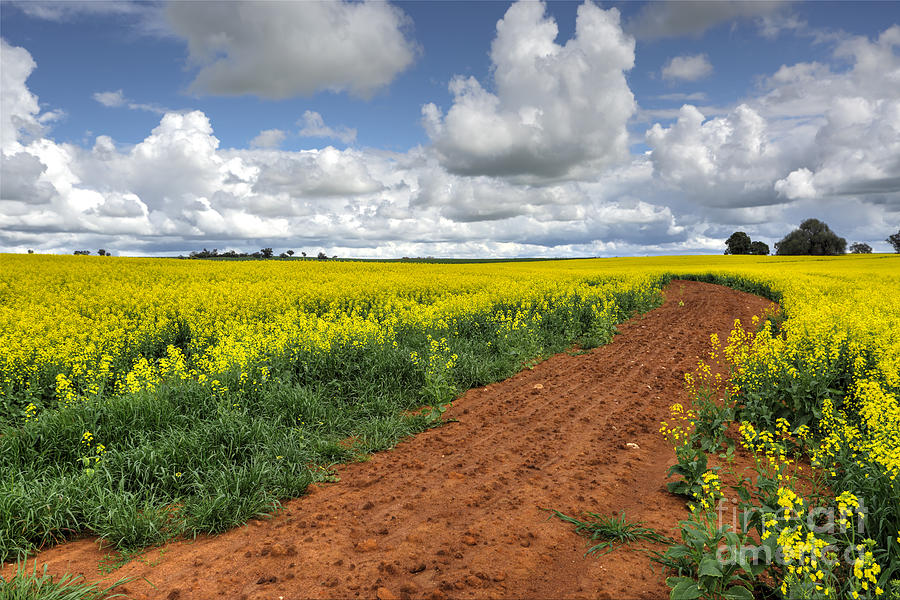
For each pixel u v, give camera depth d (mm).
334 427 7762
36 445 6145
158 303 16578
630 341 15102
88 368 9227
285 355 9586
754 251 122562
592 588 3812
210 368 8664
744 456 6375
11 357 9000
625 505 5207
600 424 7832
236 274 26766
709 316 20188
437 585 3877
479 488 5688
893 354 8117
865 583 3146
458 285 22844
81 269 26109
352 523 4961
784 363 7527
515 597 3725
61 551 4559
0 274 22406
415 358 10055
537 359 12789
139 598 3783
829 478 5035
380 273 29984
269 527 4945
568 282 25703
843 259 68562
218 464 5961
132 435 6422
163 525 4902
